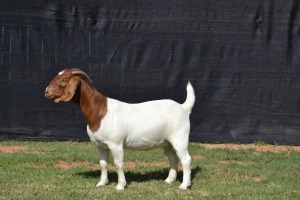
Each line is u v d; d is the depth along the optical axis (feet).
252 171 29.30
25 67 37.04
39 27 37.06
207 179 27.66
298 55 37.96
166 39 37.81
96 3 37.45
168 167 30.22
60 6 37.17
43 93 37.35
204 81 37.96
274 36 38.01
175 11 37.76
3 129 37.09
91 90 24.34
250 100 38.11
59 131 37.68
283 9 37.96
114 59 37.65
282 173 29.17
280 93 38.04
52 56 37.22
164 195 24.12
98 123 24.14
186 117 25.45
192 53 37.93
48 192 24.32
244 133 38.14
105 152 25.50
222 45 37.99
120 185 24.89
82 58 37.47
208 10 37.88
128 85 37.76
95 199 23.32
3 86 36.91
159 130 24.80
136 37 37.73
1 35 36.65
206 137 38.09
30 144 36.47
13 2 36.65
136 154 33.58
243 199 23.94
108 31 37.58
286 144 38.06
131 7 37.63
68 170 29.04
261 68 38.04
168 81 37.86
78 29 37.40
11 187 25.13
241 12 37.96
